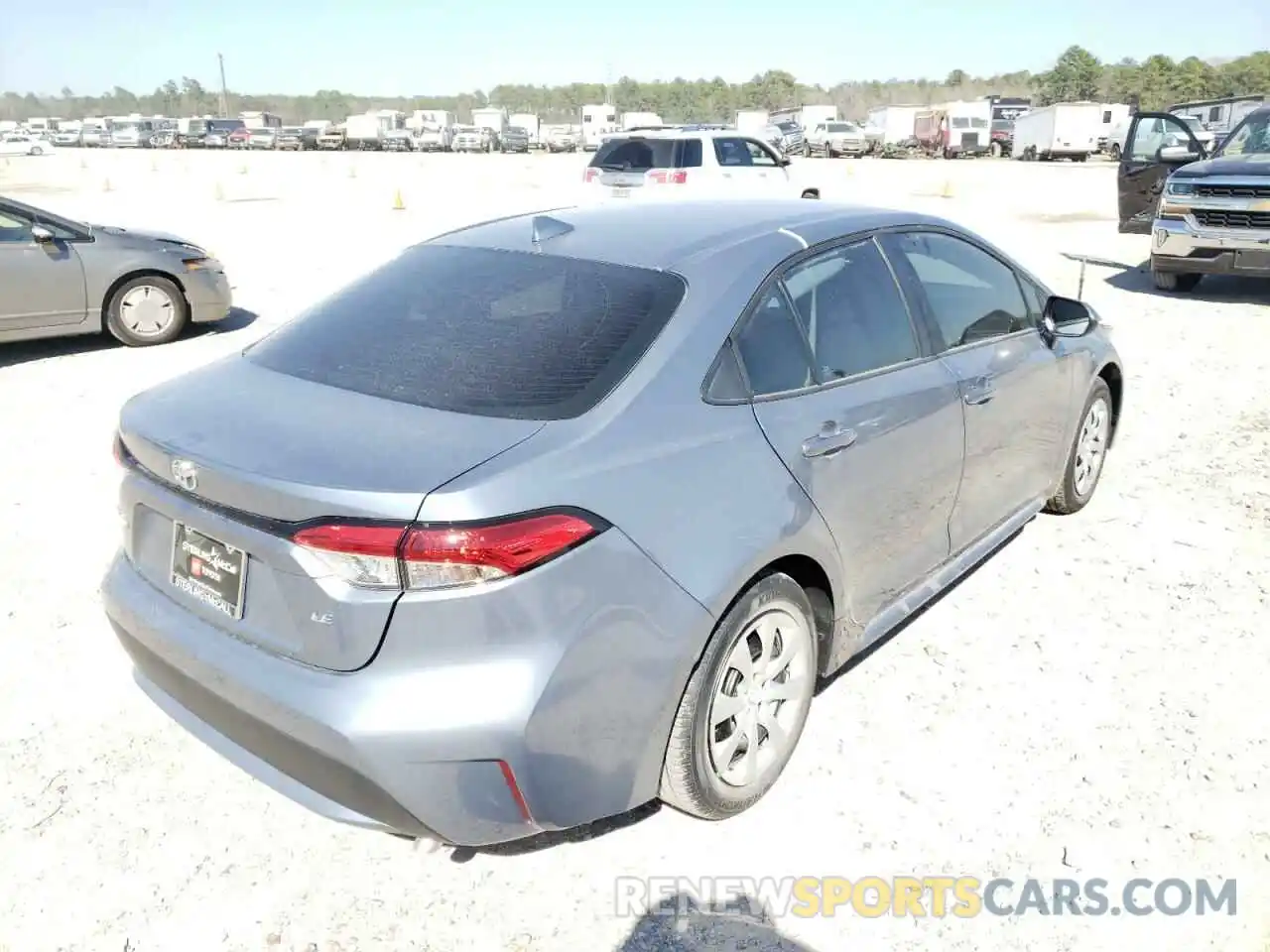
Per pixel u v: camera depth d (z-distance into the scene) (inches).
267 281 496.1
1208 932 104.7
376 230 717.3
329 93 7765.8
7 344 365.1
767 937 104.3
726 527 109.0
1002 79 6131.9
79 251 342.3
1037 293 180.7
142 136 2866.6
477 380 110.1
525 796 97.2
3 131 3501.5
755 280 123.6
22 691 145.2
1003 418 161.5
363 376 114.7
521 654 94.7
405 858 115.0
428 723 93.1
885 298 141.8
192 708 109.8
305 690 96.2
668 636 103.5
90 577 179.0
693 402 111.4
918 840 117.3
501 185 1228.5
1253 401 278.8
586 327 115.3
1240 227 411.8
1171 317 391.9
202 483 102.0
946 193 961.5
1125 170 508.4
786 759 125.5
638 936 104.3
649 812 122.1
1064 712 140.2
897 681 147.6
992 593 173.2
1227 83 5251.0
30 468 231.3
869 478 130.9
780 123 2374.5
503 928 105.3
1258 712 140.0
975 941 103.9
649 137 673.6
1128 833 118.1
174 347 358.3
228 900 109.0
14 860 114.1
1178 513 204.8
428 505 91.7
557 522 95.5
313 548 93.8
